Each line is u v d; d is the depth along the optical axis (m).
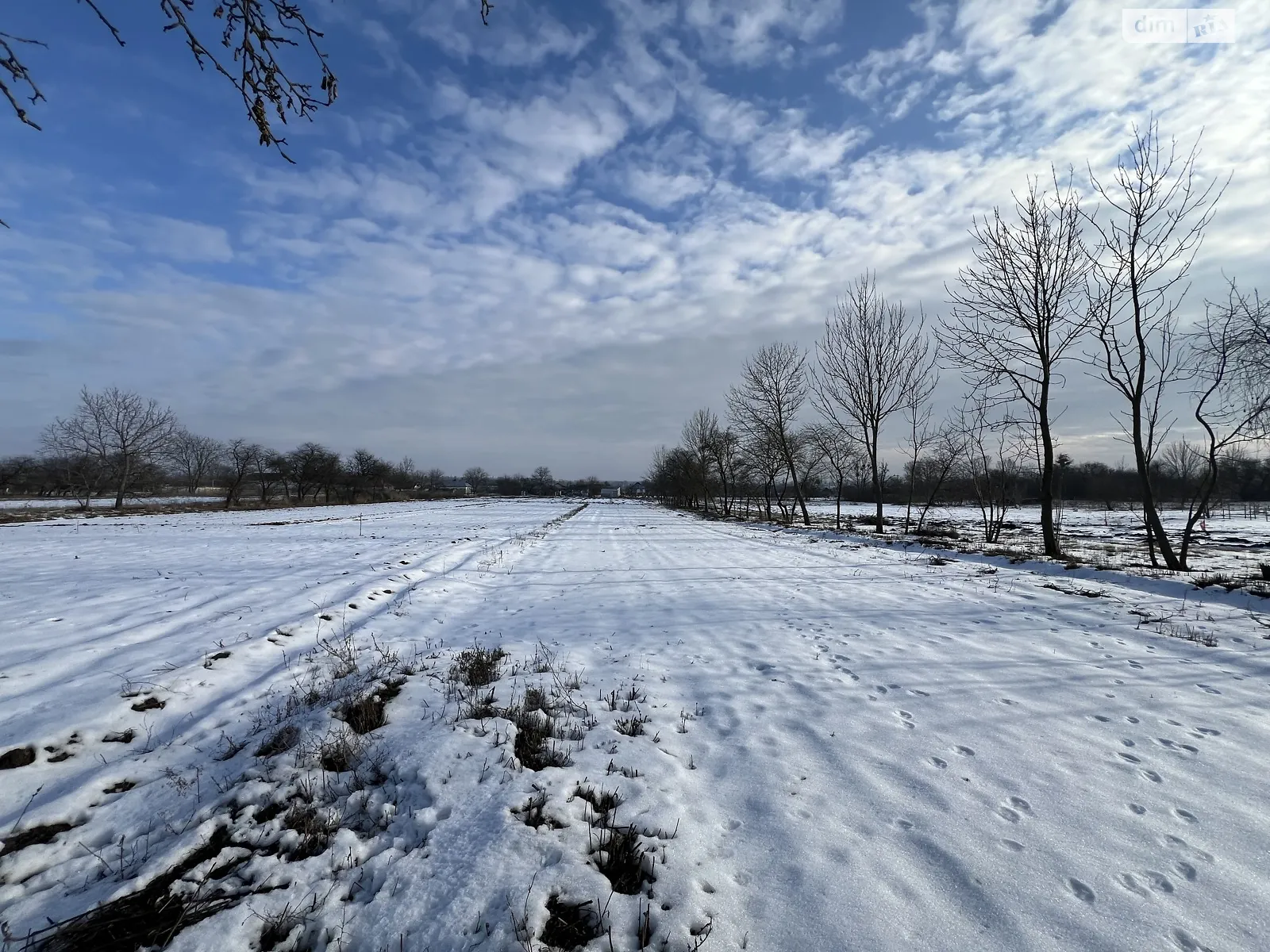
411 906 2.91
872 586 11.41
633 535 27.02
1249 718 4.85
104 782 4.10
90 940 2.75
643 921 2.76
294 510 50.38
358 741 4.64
